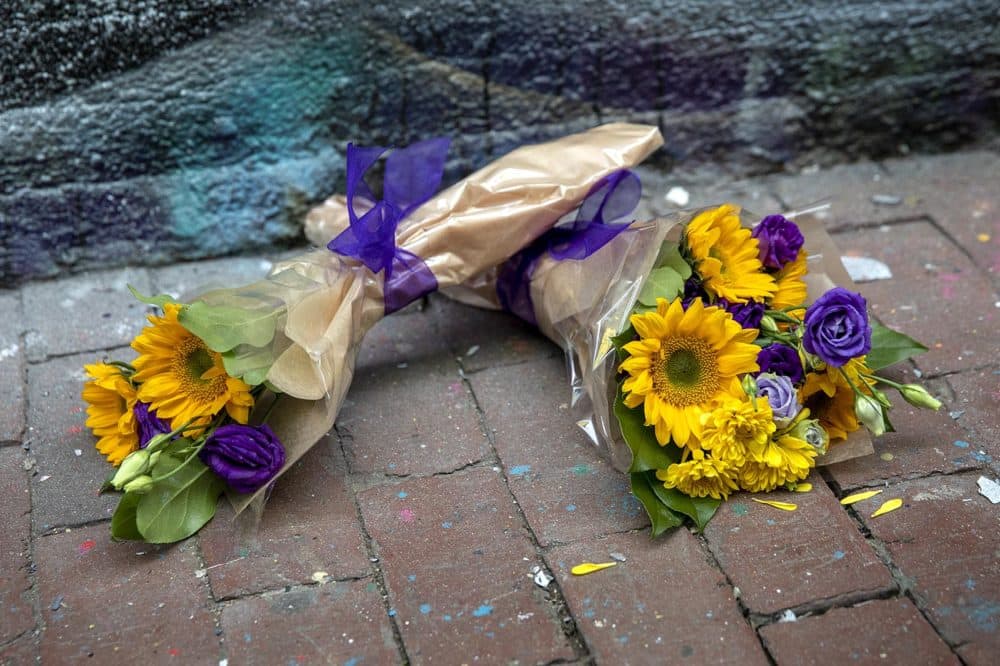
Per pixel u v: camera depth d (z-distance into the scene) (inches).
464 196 67.2
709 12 85.0
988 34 90.0
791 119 90.5
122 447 62.4
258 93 80.1
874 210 86.6
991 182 89.7
